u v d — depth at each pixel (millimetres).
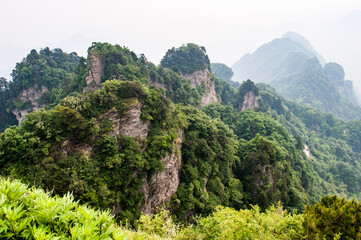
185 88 93250
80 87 58750
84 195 23750
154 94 36844
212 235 13953
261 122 77188
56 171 23359
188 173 38094
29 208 5594
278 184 46562
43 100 80812
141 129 33500
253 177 47281
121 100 32594
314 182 75688
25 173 22859
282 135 77000
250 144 54156
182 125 40719
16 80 87000
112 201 25938
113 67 59125
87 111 29469
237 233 12945
